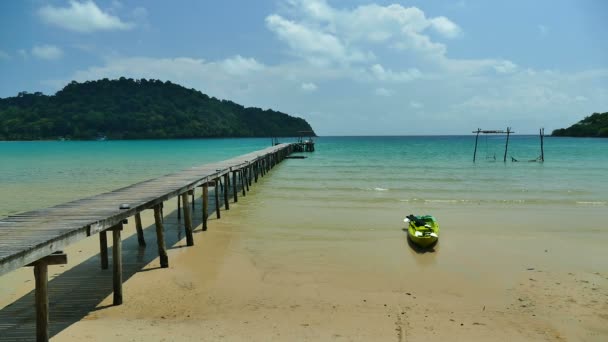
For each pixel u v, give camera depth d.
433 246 13.14
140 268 11.05
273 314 8.29
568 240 13.74
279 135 184.38
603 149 71.38
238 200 21.66
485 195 22.42
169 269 10.98
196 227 15.72
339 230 15.10
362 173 33.72
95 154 62.34
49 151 71.62
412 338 7.30
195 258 11.91
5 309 8.38
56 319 7.98
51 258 6.59
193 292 9.43
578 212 18.03
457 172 34.19
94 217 8.45
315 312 8.40
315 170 36.75
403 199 21.23
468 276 10.55
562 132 170.50
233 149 78.00
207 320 7.99
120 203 10.14
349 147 89.12
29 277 10.09
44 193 23.02
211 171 18.55
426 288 9.75
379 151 71.00
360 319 8.08
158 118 146.62
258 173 31.84
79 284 9.86
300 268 11.12
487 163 43.19
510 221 16.38
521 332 7.57
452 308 8.63
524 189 24.58
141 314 8.25
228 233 14.77
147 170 36.16
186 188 13.27
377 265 11.38
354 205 19.80
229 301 8.94
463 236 14.27
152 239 14.05
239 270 10.93
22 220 8.23
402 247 13.05
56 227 7.56
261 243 13.50
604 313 8.37
